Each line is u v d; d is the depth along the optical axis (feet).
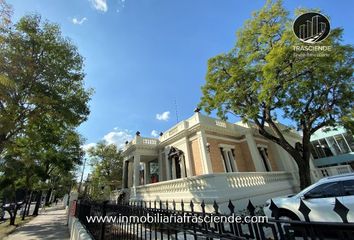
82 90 51.16
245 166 57.57
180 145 54.90
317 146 94.17
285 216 20.42
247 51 47.16
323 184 18.93
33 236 33.86
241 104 47.98
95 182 95.40
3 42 37.91
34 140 46.34
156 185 45.75
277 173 47.62
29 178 65.10
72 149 81.00
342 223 4.67
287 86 37.93
